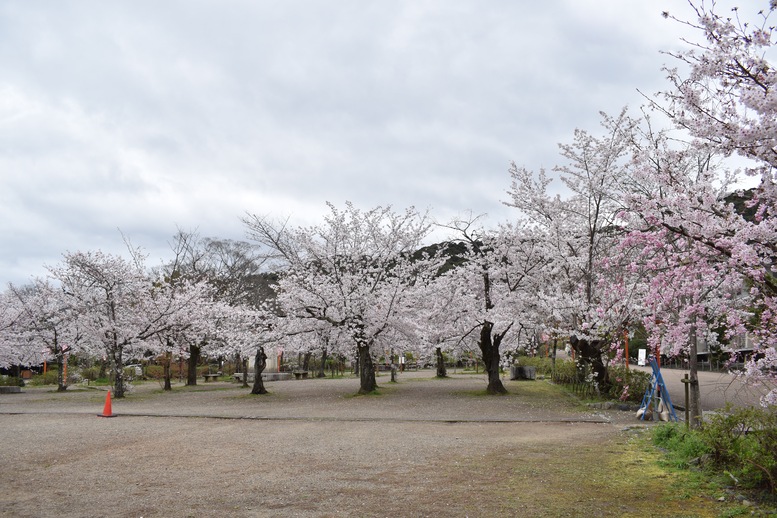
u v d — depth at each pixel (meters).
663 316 9.09
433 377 31.95
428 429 12.18
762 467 6.11
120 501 6.66
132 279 23.23
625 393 15.10
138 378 36.81
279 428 12.68
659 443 9.27
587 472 7.56
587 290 16.22
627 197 6.30
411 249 22.19
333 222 21.12
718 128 5.21
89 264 22.42
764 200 5.63
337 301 19.92
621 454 8.73
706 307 9.14
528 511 5.87
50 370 40.22
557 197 17.66
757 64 4.76
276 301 21.88
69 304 23.69
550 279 18.81
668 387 19.94
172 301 24.09
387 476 7.68
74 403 19.81
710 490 6.37
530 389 21.98
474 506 6.12
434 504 6.25
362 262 21.55
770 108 4.36
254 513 6.08
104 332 21.98
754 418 6.84
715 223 5.98
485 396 19.28
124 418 14.84
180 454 9.61
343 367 43.25
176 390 25.91
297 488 7.12
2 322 27.75
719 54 4.93
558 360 30.88
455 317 20.12
